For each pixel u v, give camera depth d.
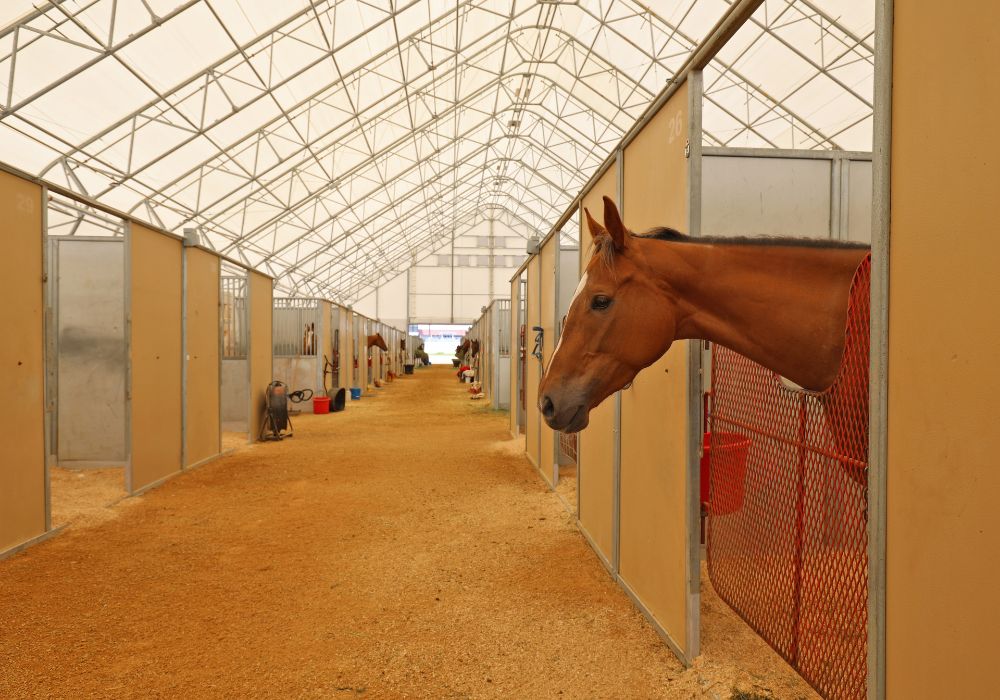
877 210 1.15
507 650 2.33
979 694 0.91
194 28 8.52
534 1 12.42
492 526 4.03
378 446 7.38
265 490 5.10
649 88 13.70
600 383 1.77
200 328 6.24
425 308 34.06
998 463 0.87
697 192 2.08
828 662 1.82
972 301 0.92
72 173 9.93
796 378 1.75
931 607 1.01
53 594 2.92
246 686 2.10
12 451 3.54
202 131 10.60
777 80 10.83
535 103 18.19
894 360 1.11
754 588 2.32
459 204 28.38
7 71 7.64
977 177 0.91
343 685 2.10
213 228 14.34
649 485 2.57
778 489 2.14
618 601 2.79
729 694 1.95
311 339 11.30
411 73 13.19
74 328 5.99
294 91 11.23
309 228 18.09
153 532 3.93
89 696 2.04
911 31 1.05
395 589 2.96
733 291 1.72
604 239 1.78
